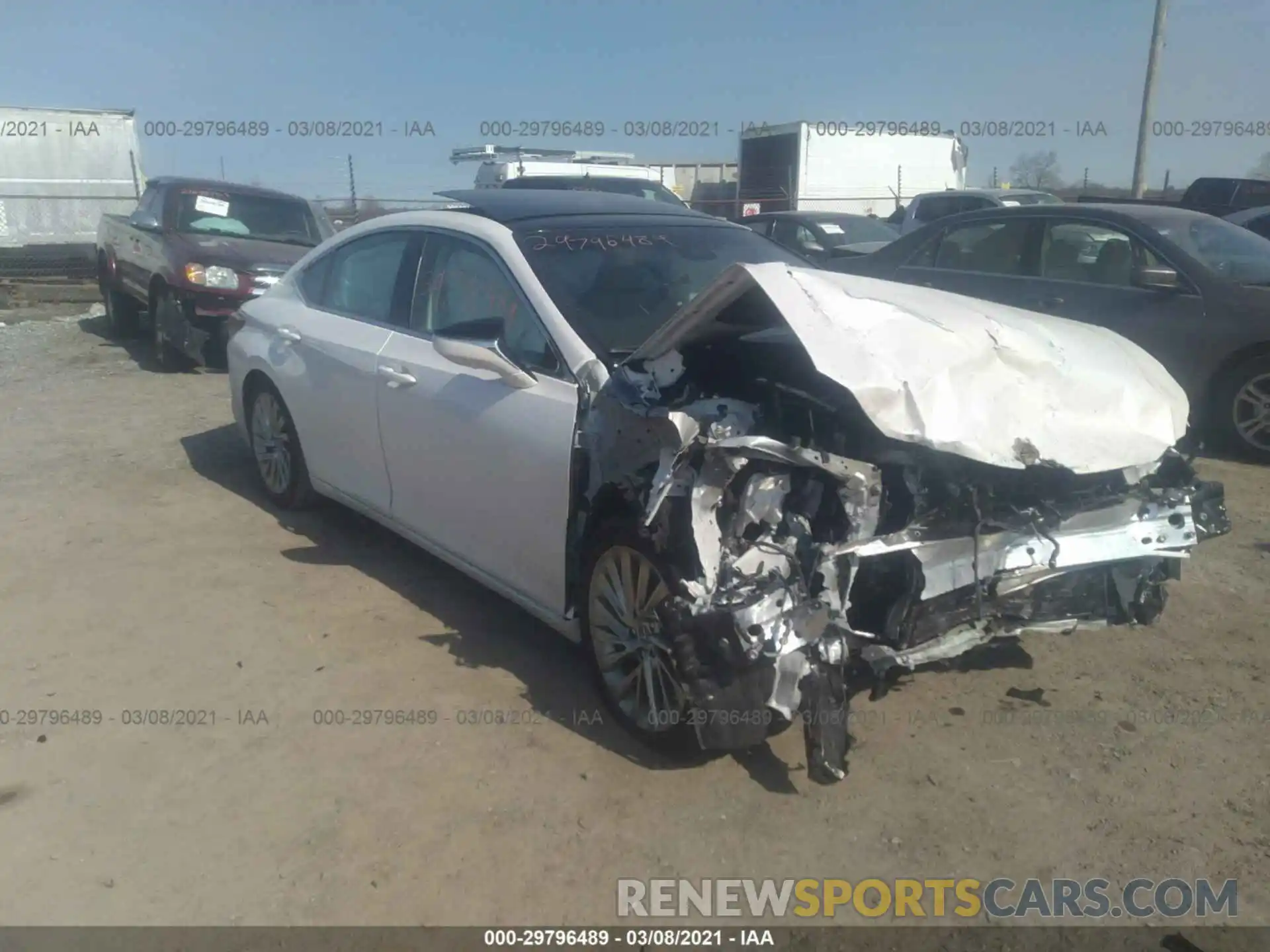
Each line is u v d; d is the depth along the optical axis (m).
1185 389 7.16
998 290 8.01
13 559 5.31
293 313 5.58
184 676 4.16
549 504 3.84
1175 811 3.33
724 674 3.15
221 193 11.60
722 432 3.25
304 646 4.39
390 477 4.80
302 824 3.28
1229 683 4.08
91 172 19.73
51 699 3.99
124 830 3.26
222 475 6.71
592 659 3.82
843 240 13.84
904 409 3.17
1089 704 3.93
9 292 15.85
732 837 3.22
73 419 8.23
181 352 10.05
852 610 3.45
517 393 3.97
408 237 4.91
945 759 3.59
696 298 3.38
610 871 3.08
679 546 3.28
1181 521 3.70
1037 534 3.46
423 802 3.38
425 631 4.53
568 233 4.46
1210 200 18.17
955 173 22.83
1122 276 7.44
